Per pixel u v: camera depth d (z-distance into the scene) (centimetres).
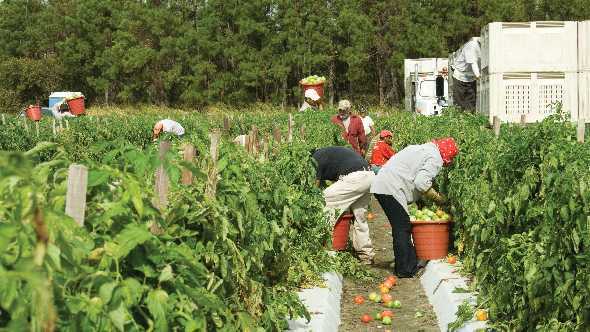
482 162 955
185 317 423
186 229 541
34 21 8788
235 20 7056
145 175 531
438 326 848
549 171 678
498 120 1100
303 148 1062
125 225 411
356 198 1102
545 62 1447
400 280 1055
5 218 333
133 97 7550
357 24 6700
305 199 980
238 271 576
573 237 593
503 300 705
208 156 601
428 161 1016
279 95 7181
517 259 696
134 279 396
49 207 334
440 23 6694
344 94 7694
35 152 433
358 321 880
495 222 807
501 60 1451
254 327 587
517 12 6544
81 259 358
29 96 8038
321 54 6819
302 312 749
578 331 596
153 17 7212
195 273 486
